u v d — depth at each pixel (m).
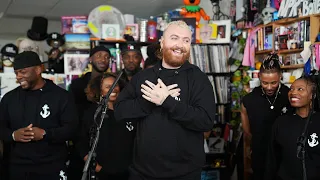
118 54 4.18
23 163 2.36
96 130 1.80
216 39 4.40
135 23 4.53
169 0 5.36
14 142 2.41
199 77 1.80
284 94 2.81
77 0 5.37
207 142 4.32
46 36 5.68
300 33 3.31
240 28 4.21
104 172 2.39
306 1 3.25
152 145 1.72
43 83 2.48
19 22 6.82
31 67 2.36
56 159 2.44
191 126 1.68
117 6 5.77
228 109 4.41
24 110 2.41
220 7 4.91
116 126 2.44
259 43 3.85
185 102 1.75
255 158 2.91
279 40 3.55
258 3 3.98
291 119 2.35
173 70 1.80
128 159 2.42
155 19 4.61
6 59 4.12
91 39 4.10
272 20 3.67
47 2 5.46
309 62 3.05
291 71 3.55
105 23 4.21
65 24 4.42
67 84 4.09
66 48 4.30
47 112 2.42
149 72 1.85
